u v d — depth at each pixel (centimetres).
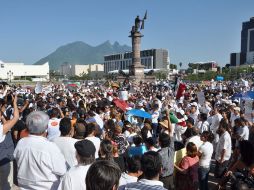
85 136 355
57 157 256
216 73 6128
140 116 626
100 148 323
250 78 4422
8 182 330
